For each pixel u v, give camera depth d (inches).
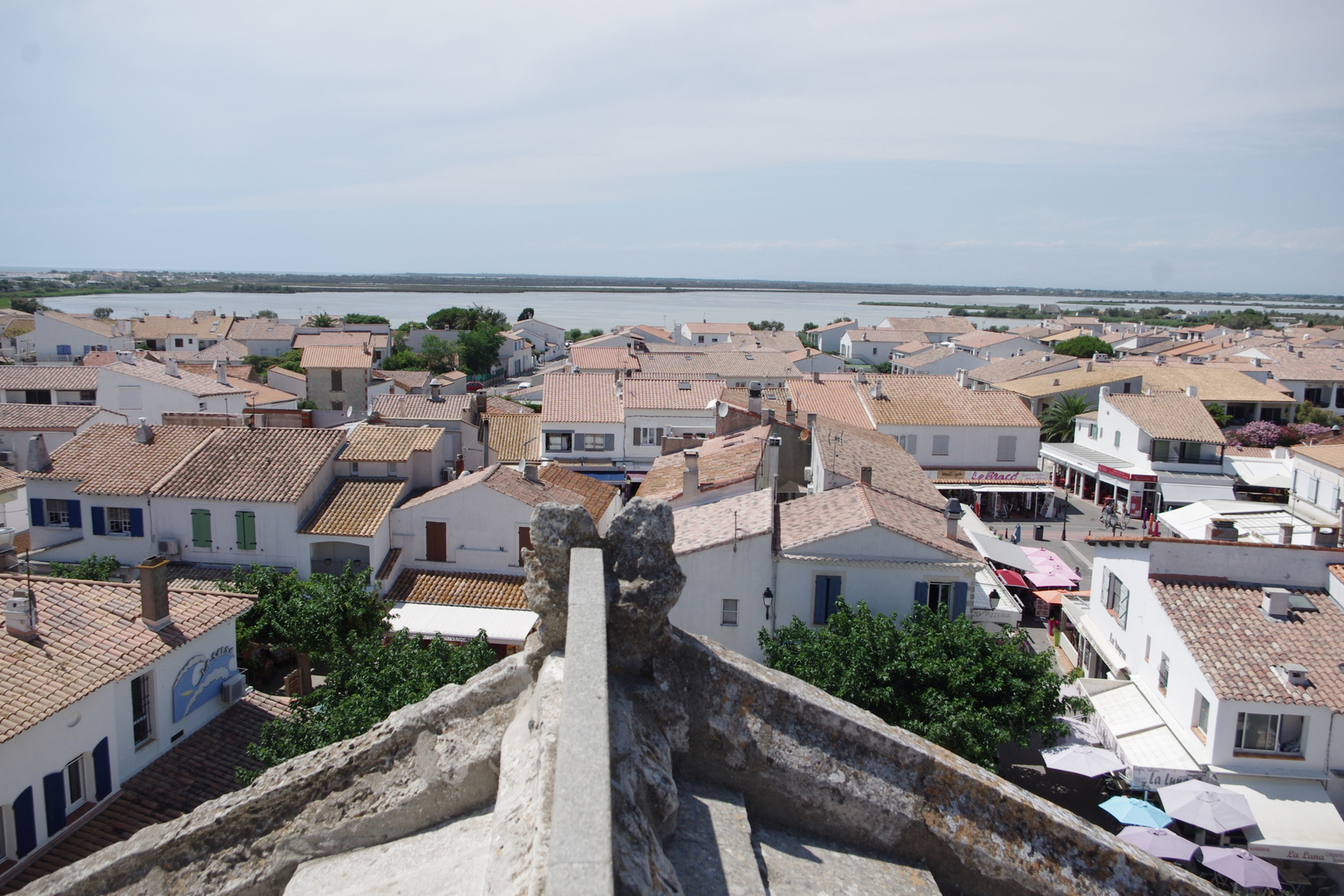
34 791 746.8
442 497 1505.9
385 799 211.9
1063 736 1018.7
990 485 2561.5
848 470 1552.7
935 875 213.6
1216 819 908.0
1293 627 1058.7
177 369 2819.9
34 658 808.9
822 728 217.8
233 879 211.6
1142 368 3538.4
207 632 959.0
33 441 1536.7
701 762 211.5
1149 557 1164.5
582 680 158.6
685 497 1498.5
